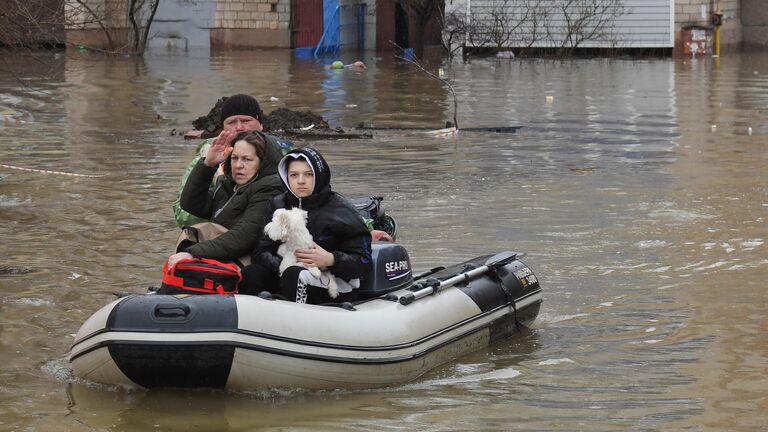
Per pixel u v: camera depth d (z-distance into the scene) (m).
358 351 8.08
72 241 12.92
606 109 28.75
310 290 8.52
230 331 7.76
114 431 7.34
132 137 22.77
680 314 10.12
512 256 10.20
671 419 7.52
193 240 8.87
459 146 21.81
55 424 7.45
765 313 10.09
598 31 51.34
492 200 15.70
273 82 36.69
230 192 9.19
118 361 7.84
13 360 8.80
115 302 8.11
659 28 50.84
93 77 36.84
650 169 18.50
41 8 19.97
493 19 51.81
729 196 15.82
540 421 7.50
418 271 11.59
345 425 7.42
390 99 31.67
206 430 7.34
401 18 57.19
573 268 11.80
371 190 16.59
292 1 53.59
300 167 8.52
